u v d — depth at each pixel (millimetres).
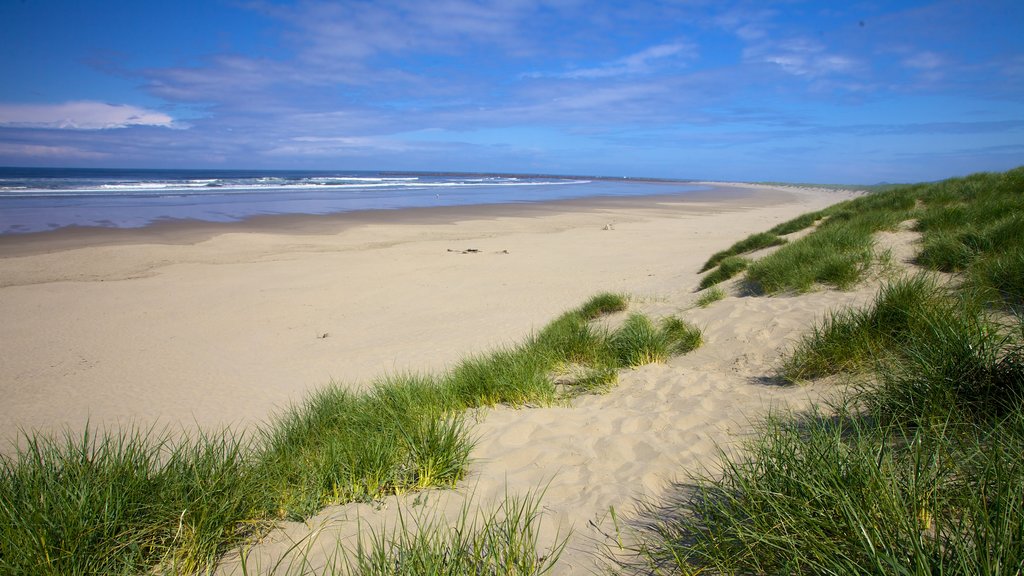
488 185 84125
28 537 2152
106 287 15047
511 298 13555
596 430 4129
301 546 2535
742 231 28719
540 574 2223
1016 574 1547
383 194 54594
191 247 21125
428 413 4121
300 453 3672
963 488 2008
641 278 15141
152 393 8055
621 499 2893
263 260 19125
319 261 18984
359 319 12133
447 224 30234
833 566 1774
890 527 1841
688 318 7750
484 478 3352
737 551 2047
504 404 5098
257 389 8094
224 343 10547
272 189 57812
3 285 15133
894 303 4688
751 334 6270
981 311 4250
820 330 5195
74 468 2635
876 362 3809
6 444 6242
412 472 3266
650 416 4285
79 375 8844
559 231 28375
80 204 35625
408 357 9211
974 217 9102
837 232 10359
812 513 2031
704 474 3020
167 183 61656
